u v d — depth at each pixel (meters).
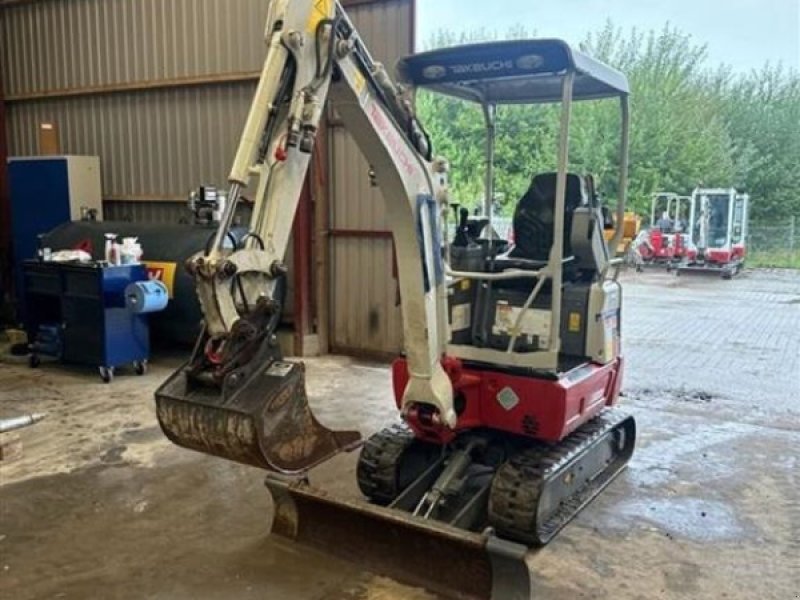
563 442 3.51
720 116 22.92
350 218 6.82
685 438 4.67
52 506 3.57
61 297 6.10
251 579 2.88
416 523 2.73
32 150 8.59
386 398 5.52
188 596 2.77
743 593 2.81
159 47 7.42
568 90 3.00
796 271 17.47
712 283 14.72
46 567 2.99
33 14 8.23
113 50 7.73
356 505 2.87
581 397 3.32
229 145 7.20
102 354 5.89
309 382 5.99
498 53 3.09
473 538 2.61
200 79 7.16
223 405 2.29
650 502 3.66
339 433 2.58
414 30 6.17
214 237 2.29
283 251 2.42
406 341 3.11
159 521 3.41
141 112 7.69
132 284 5.91
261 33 6.80
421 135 2.98
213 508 3.55
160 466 4.09
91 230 6.97
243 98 7.04
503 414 3.24
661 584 2.88
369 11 6.36
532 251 3.64
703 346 7.79
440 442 3.37
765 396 5.73
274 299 2.40
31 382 5.92
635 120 21.19
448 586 2.74
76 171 7.58
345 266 6.91
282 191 2.39
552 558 3.08
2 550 3.13
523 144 13.73
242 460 2.36
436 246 3.09
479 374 3.27
